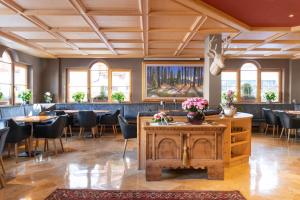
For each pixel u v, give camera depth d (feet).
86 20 16.70
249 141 17.42
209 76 20.02
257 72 33.47
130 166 15.78
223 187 12.37
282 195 11.37
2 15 15.53
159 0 13.21
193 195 11.32
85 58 32.53
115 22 17.30
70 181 13.00
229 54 30.53
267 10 14.98
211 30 18.61
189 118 14.08
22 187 12.14
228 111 16.47
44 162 16.61
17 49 26.21
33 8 14.60
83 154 18.89
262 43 23.66
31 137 18.49
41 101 32.12
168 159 13.41
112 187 12.24
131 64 32.71
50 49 27.66
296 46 25.57
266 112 28.50
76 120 28.60
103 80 32.86
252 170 15.24
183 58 32.32
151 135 13.39
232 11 15.21
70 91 32.83
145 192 11.62
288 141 24.76
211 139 13.46
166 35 20.94
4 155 18.56
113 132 29.76
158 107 31.30
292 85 32.86
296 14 15.72
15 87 27.17
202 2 13.64
